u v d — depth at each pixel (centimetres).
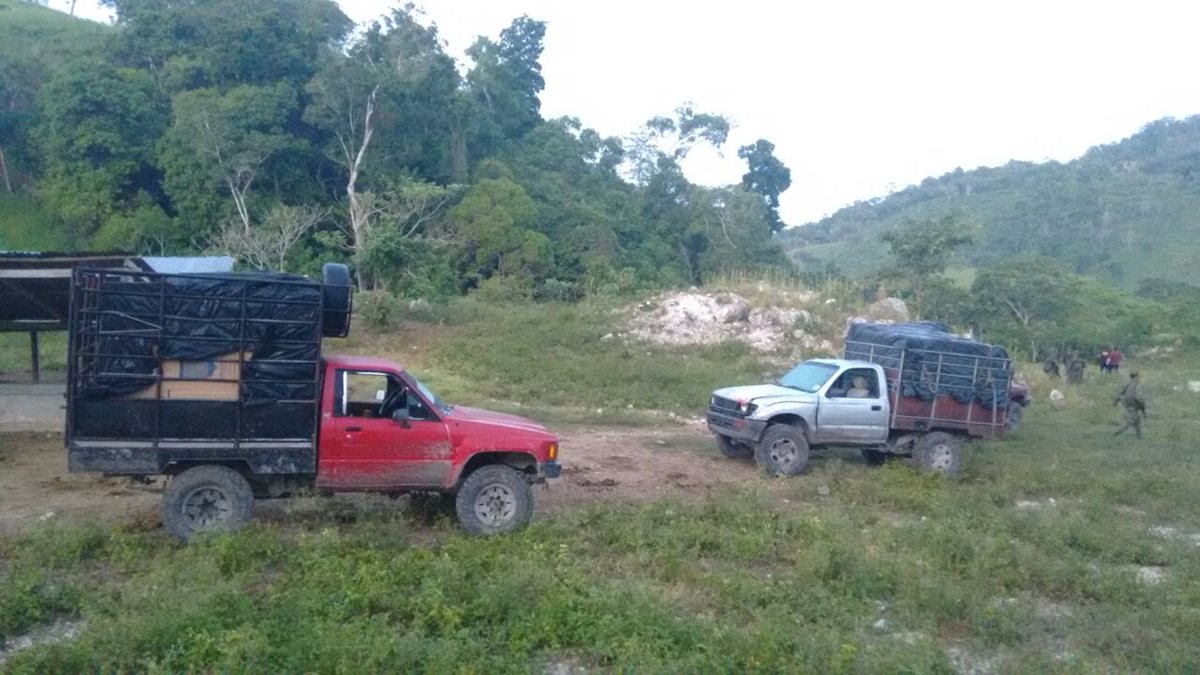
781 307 2947
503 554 862
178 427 916
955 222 4650
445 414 1002
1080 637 753
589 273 4503
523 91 6284
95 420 897
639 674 613
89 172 4316
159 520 1015
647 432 1844
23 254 1383
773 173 6494
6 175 4872
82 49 5184
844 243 9500
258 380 934
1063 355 4566
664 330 2800
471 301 3206
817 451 1736
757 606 787
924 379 1529
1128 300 5466
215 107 4150
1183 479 1457
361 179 4541
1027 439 1962
